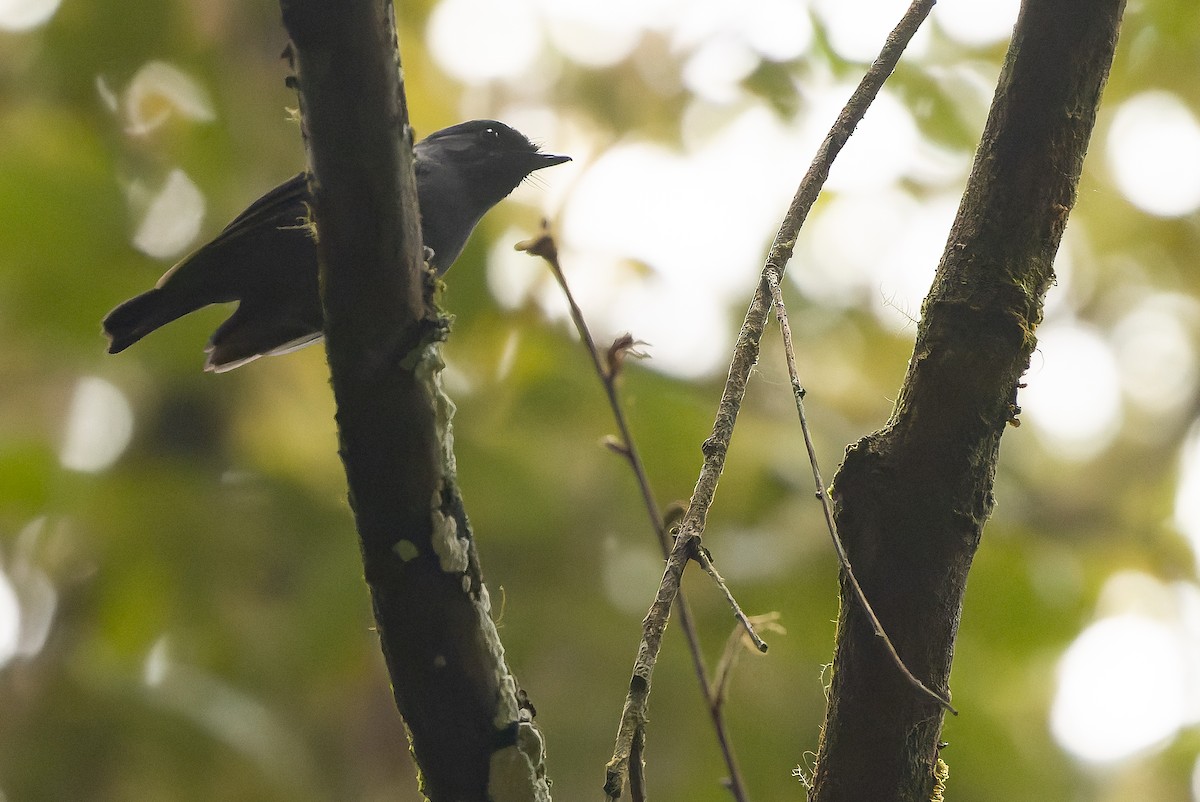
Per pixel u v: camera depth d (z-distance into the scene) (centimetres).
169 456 1192
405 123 430
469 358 1127
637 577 1042
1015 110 488
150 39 1218
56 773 1040
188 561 1141
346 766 1143
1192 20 1262
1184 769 1253
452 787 480
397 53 422
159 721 1048
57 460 1159
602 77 1320
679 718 976
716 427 484
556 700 1006
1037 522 1279
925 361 486
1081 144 491
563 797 978
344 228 432
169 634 1137
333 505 1148
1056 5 481
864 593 486
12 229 1103
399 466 455
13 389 1203
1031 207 485
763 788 953
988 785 998
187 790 1043
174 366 1153
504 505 1046
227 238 734
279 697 1105
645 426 1054
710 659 988
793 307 1225
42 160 1123
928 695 441
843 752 486
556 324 1158
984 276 485
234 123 1221
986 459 485
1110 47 487
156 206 1188
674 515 565
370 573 466
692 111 1308
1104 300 1470
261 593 1145
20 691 1084
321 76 411
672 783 961
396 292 440
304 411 1191
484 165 921
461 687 471
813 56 1247
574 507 1059
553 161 933
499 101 1329
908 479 483
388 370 447
